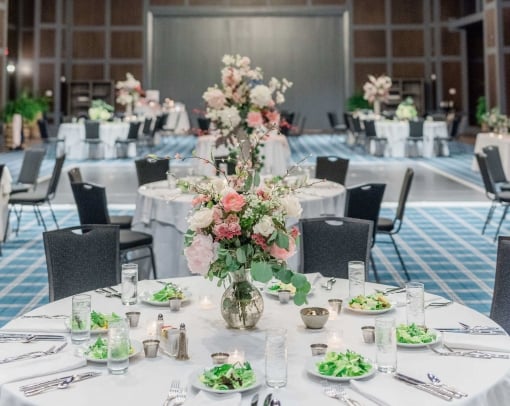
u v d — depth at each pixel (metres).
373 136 13.95
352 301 2.44
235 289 2.21
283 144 10.02
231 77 5.00
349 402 1.61
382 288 2.72
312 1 19.95
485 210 8.07
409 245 6.38
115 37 19.67
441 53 19.59
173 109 17.98
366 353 1.98
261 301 2.23
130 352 1.92
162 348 1.99
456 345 2.01
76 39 19.64
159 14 19.94
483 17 15.06
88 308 2.08
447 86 19.66
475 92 19.67
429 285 5.01
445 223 7.38
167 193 4.84
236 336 2.15
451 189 9.59
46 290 4.97
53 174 6.52
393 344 1.80
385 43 19.91
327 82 20.59
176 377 1.80
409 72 19.92
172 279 2.89
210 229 2.12
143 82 19.77
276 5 19.95
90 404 1.62
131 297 2.48
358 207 4.50
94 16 19.61
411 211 8.07
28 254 6.08
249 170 2.21
